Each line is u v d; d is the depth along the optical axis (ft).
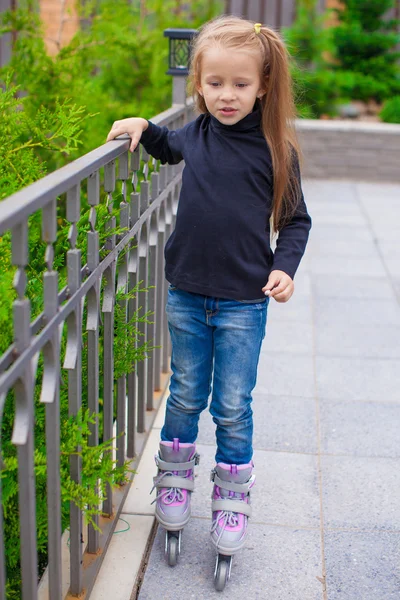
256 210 7.20
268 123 7.20
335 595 7.55
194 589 7.61
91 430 7.22
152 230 9.93
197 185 7.26
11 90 8.95
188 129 7.68
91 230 6.75
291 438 10.50
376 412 11.32
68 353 6.38
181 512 7.86
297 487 9.35
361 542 8.37
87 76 16.21
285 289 7.08
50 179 5.44
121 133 7.68
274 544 8.29
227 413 7.63
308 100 29.91
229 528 7.62
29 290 7.10
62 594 7.20
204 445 10.24
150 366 10.49
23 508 5.51
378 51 32.27
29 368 5.21
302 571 7.89
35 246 8.28
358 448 10.32
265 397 11.66
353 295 16.20
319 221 22.06
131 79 20.31
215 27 7.18
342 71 32.14
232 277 7.28
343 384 12.17
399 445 10.43
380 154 27.58
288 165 7.24
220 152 7.23
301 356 13.17
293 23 31.37
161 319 11.09
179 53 12.48
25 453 5.35
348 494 9.25
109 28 17.15
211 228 7.19
